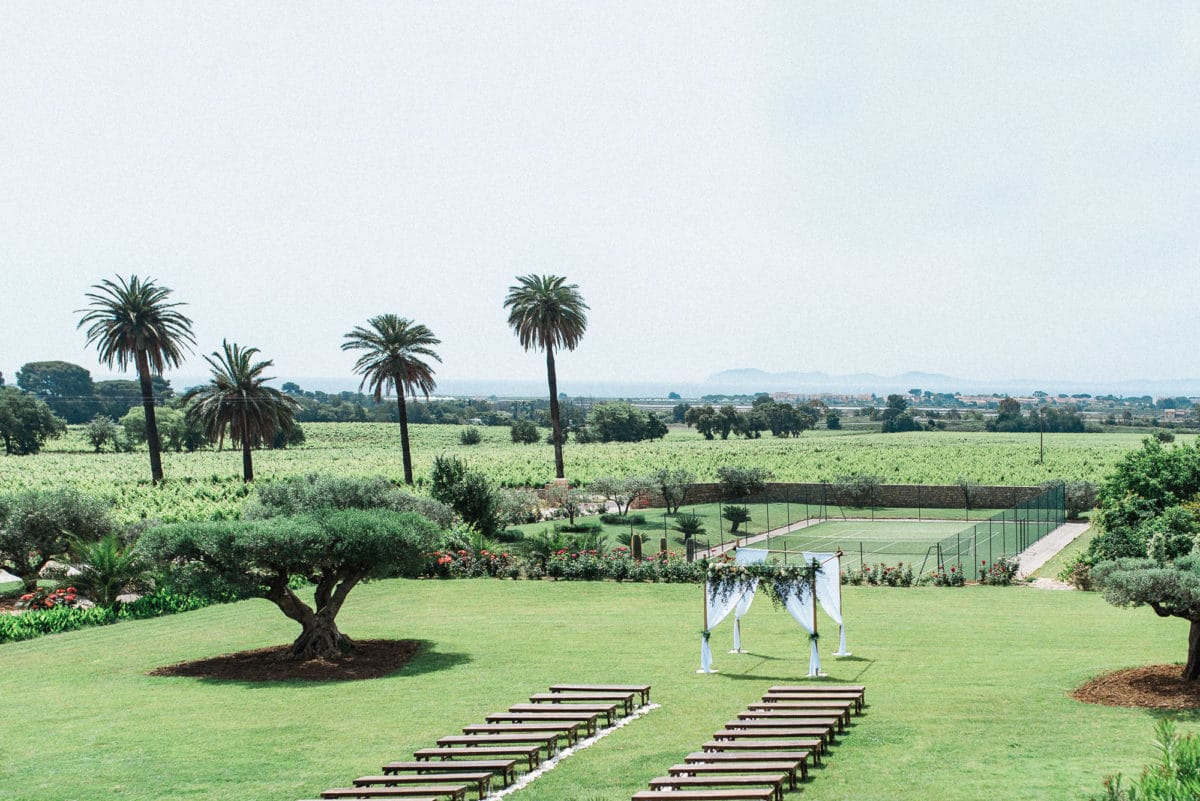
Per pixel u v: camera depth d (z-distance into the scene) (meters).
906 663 21.83
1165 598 16.50
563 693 18.42
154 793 12.95
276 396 77.06
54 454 133.25
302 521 23.14
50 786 13.37
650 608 31.42
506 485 77.25
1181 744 8.06
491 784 13.03
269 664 23.02
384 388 72.19
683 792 11.56
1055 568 41.22
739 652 23.75
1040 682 18.66
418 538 24.05
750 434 188.12
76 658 24.64
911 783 12.17
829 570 22.81
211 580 22.08
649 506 70.50
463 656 23.81
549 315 75.44
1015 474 87.56
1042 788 11.62
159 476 72.75
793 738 14.09
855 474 76.88
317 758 14.66
